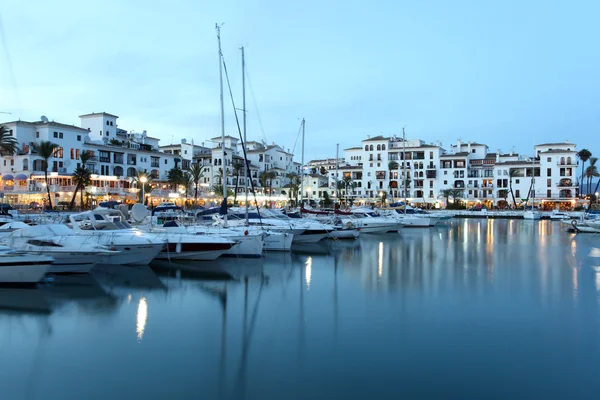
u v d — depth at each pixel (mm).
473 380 11695
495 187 112312
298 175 117438
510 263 30000
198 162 103438
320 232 39719
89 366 12406
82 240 24641
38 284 21281
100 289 21000
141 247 26062
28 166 68312
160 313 17359
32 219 36031
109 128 89062
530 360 12961
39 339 14406
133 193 77875
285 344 14133
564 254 34938
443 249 37688
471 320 16641
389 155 121125
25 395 10797
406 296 20219
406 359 12984
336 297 20016
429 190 116938
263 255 31938
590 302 19266
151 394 10875
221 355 13219
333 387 11281
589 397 10828
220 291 21016
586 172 106062
